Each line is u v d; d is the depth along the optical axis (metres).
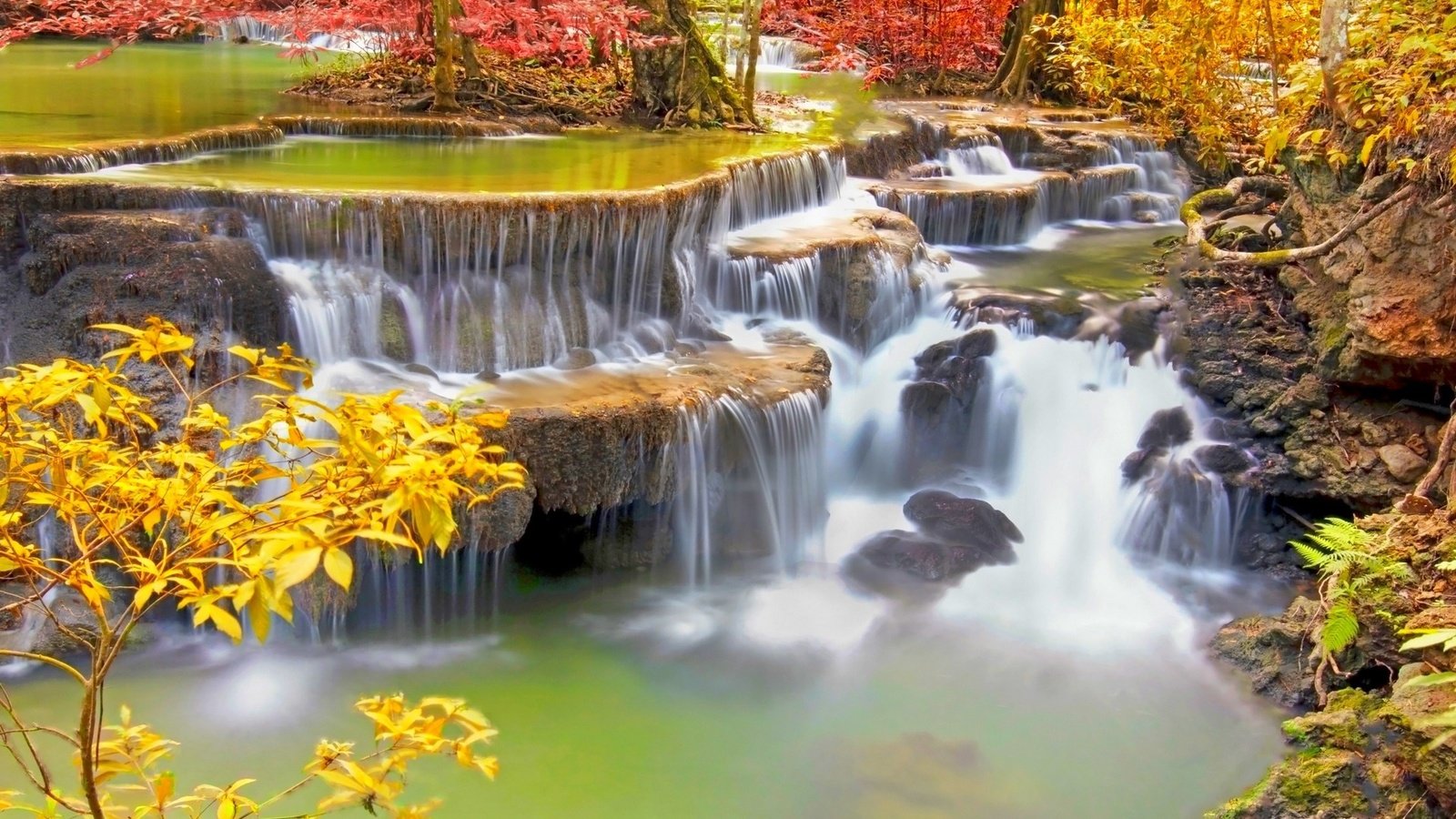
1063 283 9.88
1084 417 8.50
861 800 5.48
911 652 6.68
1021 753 5.88
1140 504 7.98
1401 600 5.81
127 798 5.00
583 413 6.60
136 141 8.34
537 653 6.43
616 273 7.89
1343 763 5.29
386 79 12.44
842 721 6.06
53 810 2.75
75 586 2.50
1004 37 16.62
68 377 2.45
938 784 5.61
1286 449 7.89
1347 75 7.56
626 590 7.06
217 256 6.66
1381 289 7.46
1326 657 6.05
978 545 7.70
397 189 7.59
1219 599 7.41
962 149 12.52
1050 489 8.30
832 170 10.81
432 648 6.39
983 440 8.66
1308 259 8.87
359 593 6.33
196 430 5.80
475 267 7.45
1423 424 7.61
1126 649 6.83
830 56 16.45
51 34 16.59
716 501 7.24
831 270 9.03
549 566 7.15
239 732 5.55
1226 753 5.92
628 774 5.54
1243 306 8.90
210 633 6.16
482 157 9.49
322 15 11.75
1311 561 6.13
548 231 7.55
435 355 7.32
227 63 14.67
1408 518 6.26
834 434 8.58
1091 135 12.95
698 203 8.45
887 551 7.59
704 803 5.39
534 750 5.66
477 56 12.38
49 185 6.71
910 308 9.43
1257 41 11.90
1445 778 4.84
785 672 6.43
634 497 6.89
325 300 7.02
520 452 6.42
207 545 2.55
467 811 5.21
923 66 16.58
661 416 6.80
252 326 6.73
